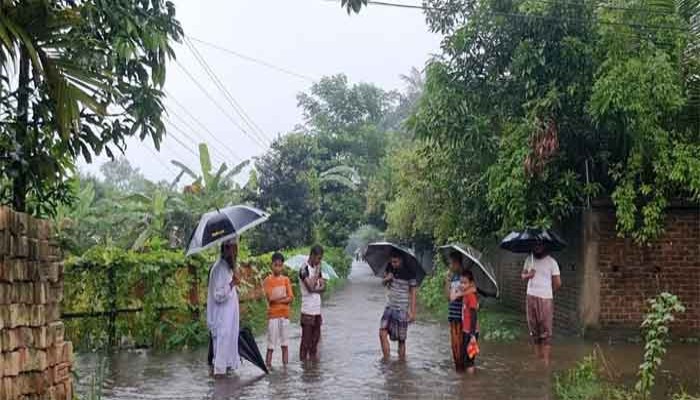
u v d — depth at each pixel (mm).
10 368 5219
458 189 15500
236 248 9922
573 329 12969
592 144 12406
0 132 6039
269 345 10109
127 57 6641
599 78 11234
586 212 12422
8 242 5211
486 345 11820
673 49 10961
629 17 11203
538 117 11781
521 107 12703
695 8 8898
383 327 10789
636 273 12328
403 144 34594
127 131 7152
